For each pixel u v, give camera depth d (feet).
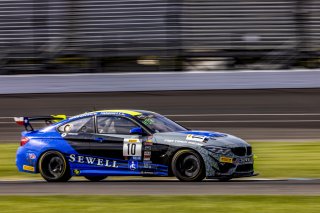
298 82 135.54
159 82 139.74
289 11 161.38
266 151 74.23
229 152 47.88
